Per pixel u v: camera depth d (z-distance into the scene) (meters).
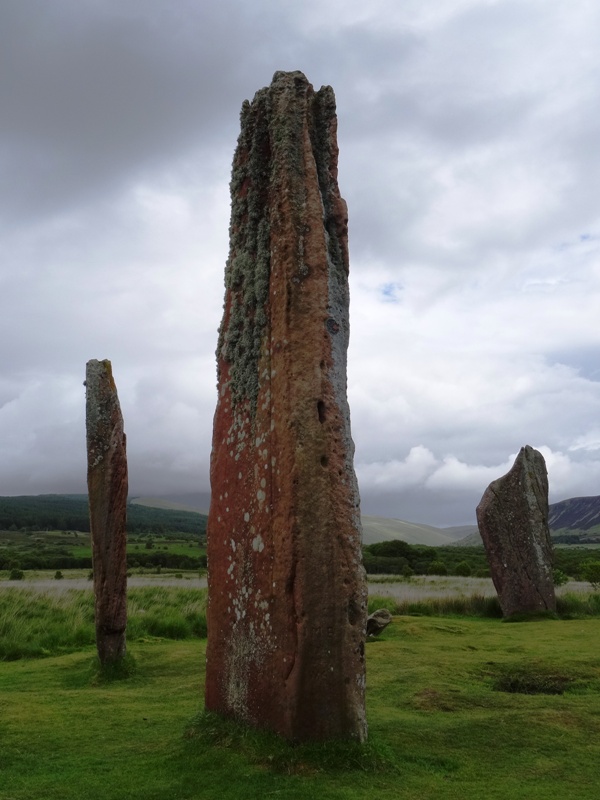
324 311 5.77
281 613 5.37
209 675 6.33
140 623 13.94
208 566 6.56
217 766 5.11
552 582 18.00
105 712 7.25
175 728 6.49
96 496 10.03
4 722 6.79
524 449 19.36
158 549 68.31
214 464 6.69
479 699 7.66
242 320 6.59
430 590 24.20
